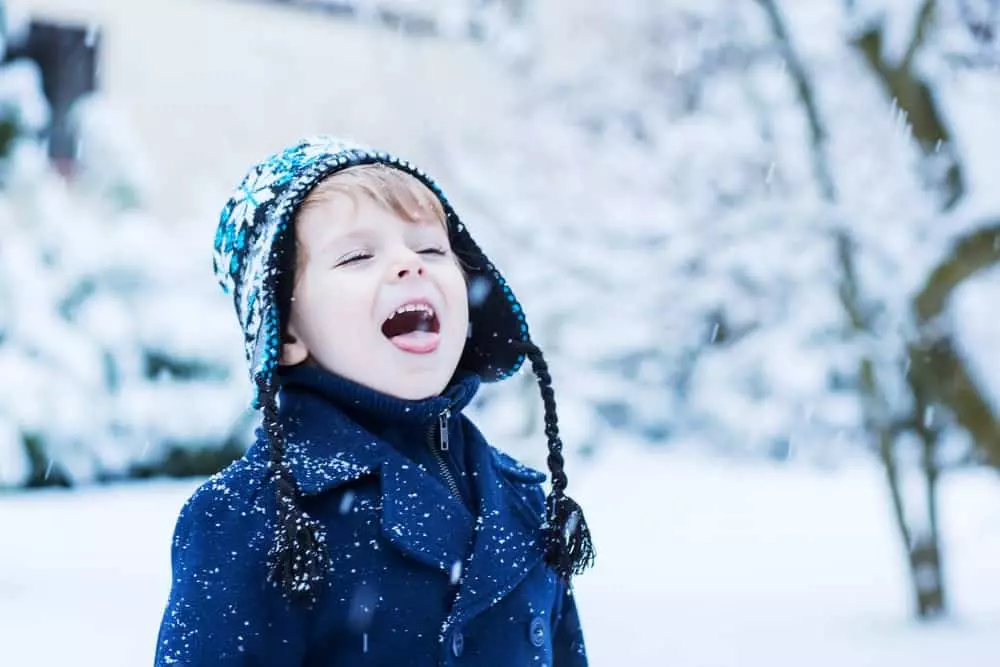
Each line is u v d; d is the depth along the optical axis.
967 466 8.40
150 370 8.67
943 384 5.04
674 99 8.48
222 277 1.72
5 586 5.11
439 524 1.51
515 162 7.91
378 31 9.98
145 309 8.55
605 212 6.66
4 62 10.79
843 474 9.66
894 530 7.10
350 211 1.56
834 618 4.83
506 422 7.23
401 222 1.58
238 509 1.46
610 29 8.51
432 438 1.63
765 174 7.34
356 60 11.48
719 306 7.43
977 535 6.48
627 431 10.03
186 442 8.75
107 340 8.24
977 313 7.08
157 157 11.23
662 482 9.03
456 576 1.50
